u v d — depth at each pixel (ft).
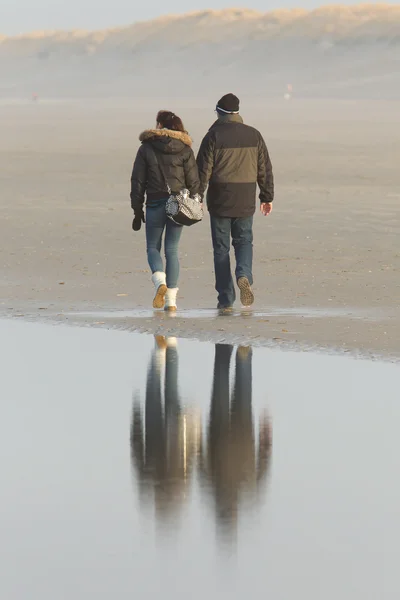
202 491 51.47
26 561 43.37
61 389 71.41
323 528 46.65
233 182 102.68
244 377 74.13
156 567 42.70
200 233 154.61
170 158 100.73
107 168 277.44
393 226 163.84
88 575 42.06
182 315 97.81
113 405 67.36
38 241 147.43
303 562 43.11
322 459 56.44
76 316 97.19
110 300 106.73
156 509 48.98
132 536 45.80
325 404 67.26
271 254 136.87
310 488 51.93
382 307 100.42
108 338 87.71
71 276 121.08
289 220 171.01
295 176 253.85
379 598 40.11
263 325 91.40
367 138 410.72
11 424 63.46
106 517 48.03
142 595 40.32
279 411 65.82
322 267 126.62
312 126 521.65
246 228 103.71
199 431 61.72
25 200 201.87
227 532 46.24
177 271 101.81
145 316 97.19
